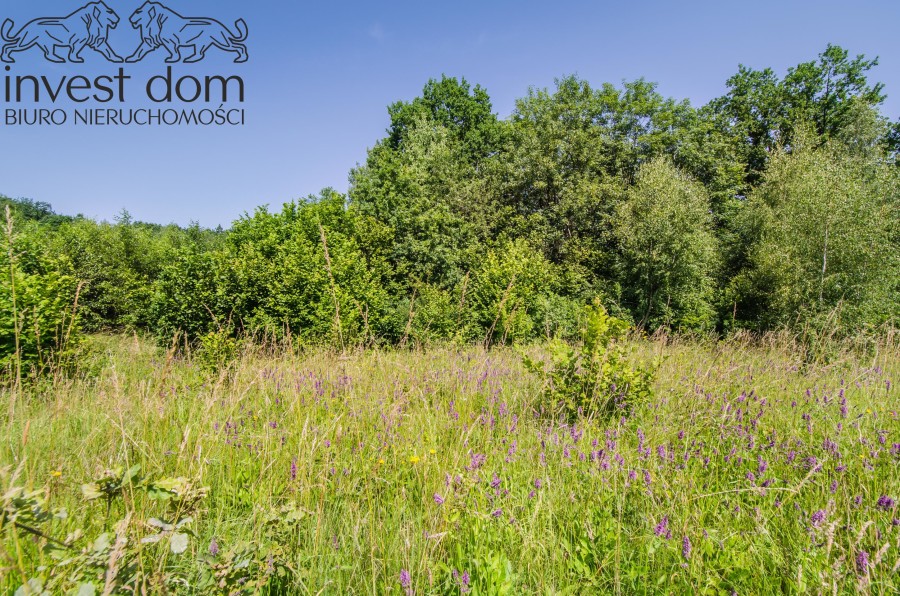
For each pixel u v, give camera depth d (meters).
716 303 20.91
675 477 3.02
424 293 18.80
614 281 21.62
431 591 2.05
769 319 15.82
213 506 2.90
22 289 7.02
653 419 4.52
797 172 18.77
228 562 1.75
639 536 2.48
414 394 4.76
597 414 4.55
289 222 21.22
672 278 19.81
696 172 24.94
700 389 4.86
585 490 3.09
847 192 13.08
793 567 2.20
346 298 13.58
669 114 24.39
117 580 1.51
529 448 3.81
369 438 3.81
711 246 20.38
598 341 5.07
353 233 20.91
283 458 3.31
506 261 17.91
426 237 21.78
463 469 3.18
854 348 7.50
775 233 17.16
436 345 8.95
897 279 12.80
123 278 20.09
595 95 25.72
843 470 2.98
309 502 2.75
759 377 5.79
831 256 13.09
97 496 1.66
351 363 5.22
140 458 3.06
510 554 2.46
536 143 24.30
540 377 5.21
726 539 2.44
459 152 29.84
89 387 5.40
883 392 5.16
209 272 13.48
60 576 1.55
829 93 27.48
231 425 3.84
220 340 7.02
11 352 6.59
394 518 2.75
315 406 4.17
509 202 25.50
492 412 4.60
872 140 22.92
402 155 28.73
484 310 15.95
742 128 27.89
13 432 3.41
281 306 13.52
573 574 2.30
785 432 4.04
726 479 3.26
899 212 14.01
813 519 2.37
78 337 7.77
